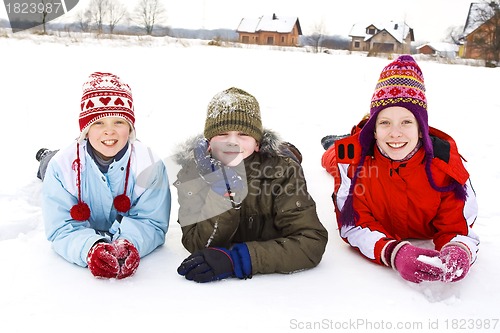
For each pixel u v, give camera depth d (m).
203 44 19.02
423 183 2.56
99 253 2.23
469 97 8.39
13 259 2.47
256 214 2.58
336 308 2.11
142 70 9.62
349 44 30.78
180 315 2.02
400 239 2.76
